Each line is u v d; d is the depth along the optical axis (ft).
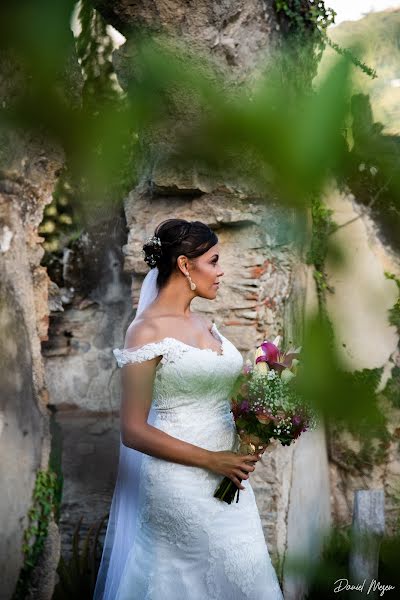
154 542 9.26
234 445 9.66
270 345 8.71
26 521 8.09
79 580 12.42
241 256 14.40
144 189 14.58
